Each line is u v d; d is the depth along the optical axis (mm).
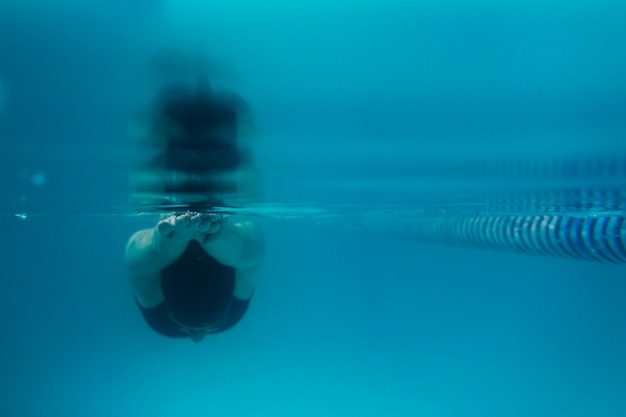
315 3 1116
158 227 1593
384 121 1288
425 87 1240
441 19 1164
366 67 1214
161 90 1242
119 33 1156
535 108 1266
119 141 1364
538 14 1151
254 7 1108
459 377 5266
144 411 4832
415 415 4320
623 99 1232
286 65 1209
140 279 1788
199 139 1346
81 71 1206
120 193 1764
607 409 4480
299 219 3020
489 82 1229
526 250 2467
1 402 5188
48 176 1575
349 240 5922
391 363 5770
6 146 1387
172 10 1106
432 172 1521
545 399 4680
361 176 1568
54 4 1106
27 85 1220
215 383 5430
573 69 1207
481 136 1325
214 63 1203
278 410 4555
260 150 1404
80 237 4152
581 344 6375
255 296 5340
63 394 5469
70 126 1298
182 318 1742
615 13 1138
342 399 4727
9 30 1143
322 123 1299
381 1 1130
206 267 1720
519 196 1812
